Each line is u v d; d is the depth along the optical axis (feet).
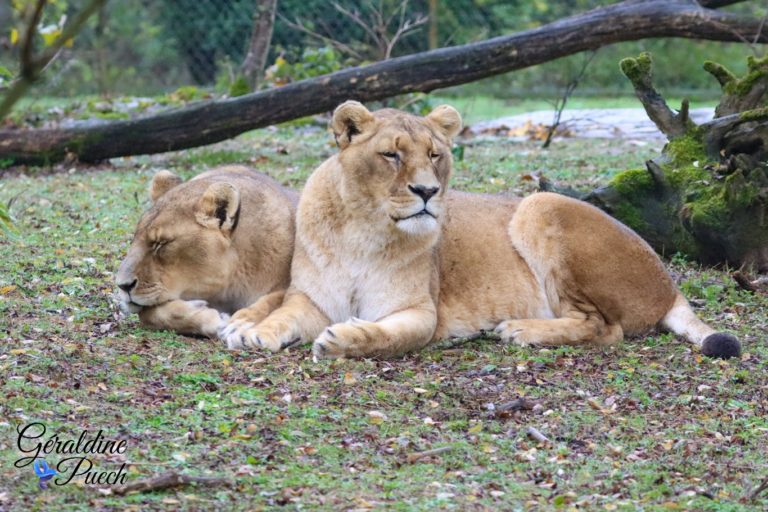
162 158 70.03
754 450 26.81
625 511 23.00
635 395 30.37
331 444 26.13
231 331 33.22
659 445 26.91
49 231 48.14
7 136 64.75
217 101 64.59
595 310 36.37
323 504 22.62
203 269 34.53
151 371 30.25
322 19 108.78
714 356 33.78
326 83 63.10
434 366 32.53
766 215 44.04
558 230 36.78
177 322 34.24
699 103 105.29
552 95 112.27
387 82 62.75
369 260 33.88
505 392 30.30
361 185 32.94
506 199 38.86
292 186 58.54
